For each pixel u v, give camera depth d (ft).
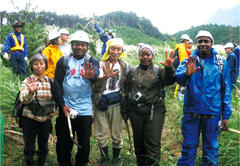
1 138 7.67
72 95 10.41
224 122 9.86
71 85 10.35
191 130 10.21
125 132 16.06
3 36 23.99
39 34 22.53
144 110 10.82
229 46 26.78
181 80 10.03
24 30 22.21
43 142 10.37
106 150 11.73
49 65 14.98
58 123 10.77
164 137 15.67
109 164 11.84
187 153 10.30
